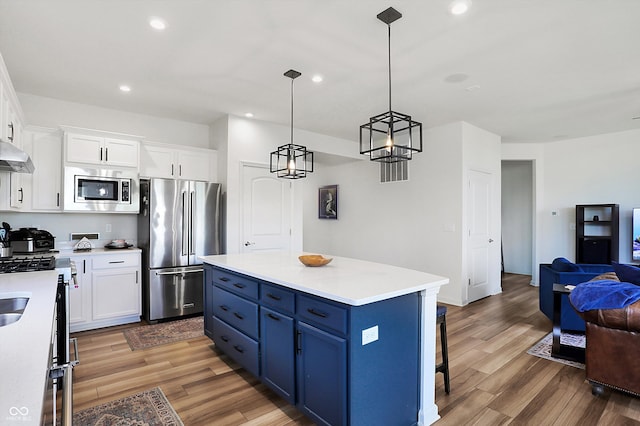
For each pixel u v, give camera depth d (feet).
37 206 11.52
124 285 12.72
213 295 10.19
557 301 9.89
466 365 9.40
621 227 17.66
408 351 6.61
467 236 15.98
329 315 6.01
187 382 8.39
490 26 7.84
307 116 14.90
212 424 6.73
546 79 10.86
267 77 10.73
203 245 14.02
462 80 10.96
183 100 12.88
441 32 8.11
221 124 15.20
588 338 8.03
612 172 17.95
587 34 8.18
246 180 15.24
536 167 20.34
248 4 7.05
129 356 9.89
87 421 6.76
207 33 8.20
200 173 15.12
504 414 7.12
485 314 14.33
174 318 13.58
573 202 19.24
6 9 7.18
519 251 24.04
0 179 9.91
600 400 7.65
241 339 8.61
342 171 21.93
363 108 13.79
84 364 9.36
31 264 8.23
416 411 6.77
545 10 7.22
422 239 17.24
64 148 11.82
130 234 14.38
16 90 11.85
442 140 16.39
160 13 7.38
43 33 8.17
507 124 16.17
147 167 13.88
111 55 9.31
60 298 7.47
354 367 5.67
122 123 14.15
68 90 11.87
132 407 7.28
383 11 7.27
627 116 14.83
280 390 7.25
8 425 1.78
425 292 6.85
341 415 5.75
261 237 15.69
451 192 16.02
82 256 11.85
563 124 16.19
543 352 10.29
